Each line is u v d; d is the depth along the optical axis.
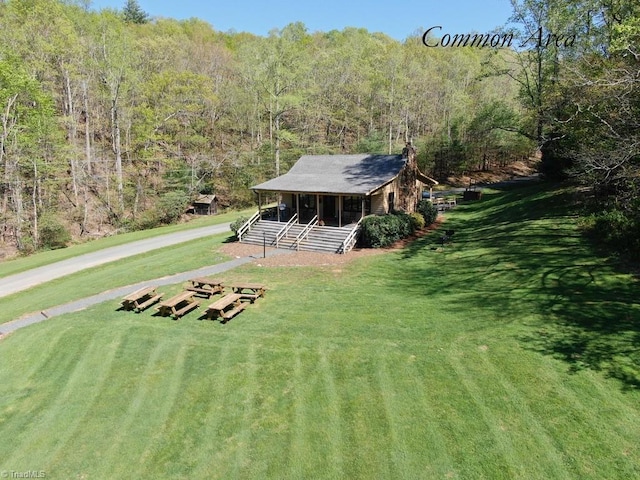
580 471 6.78
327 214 29.17
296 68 48.22
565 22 26.50
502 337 11.09
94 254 26.92
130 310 15.45
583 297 12.88
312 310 14.27
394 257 21.27
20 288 20.61
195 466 7.72
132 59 42.00
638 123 14.68
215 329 13.21
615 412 7.93
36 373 11.44
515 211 27.98
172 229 34.31
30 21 34.75
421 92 61.78
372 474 7.20
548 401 8.45
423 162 55.72
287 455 7.77
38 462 8.12
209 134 53.59
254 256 22.81
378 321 12.94
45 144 34.19
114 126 40.91
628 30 13.73
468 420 8.18
